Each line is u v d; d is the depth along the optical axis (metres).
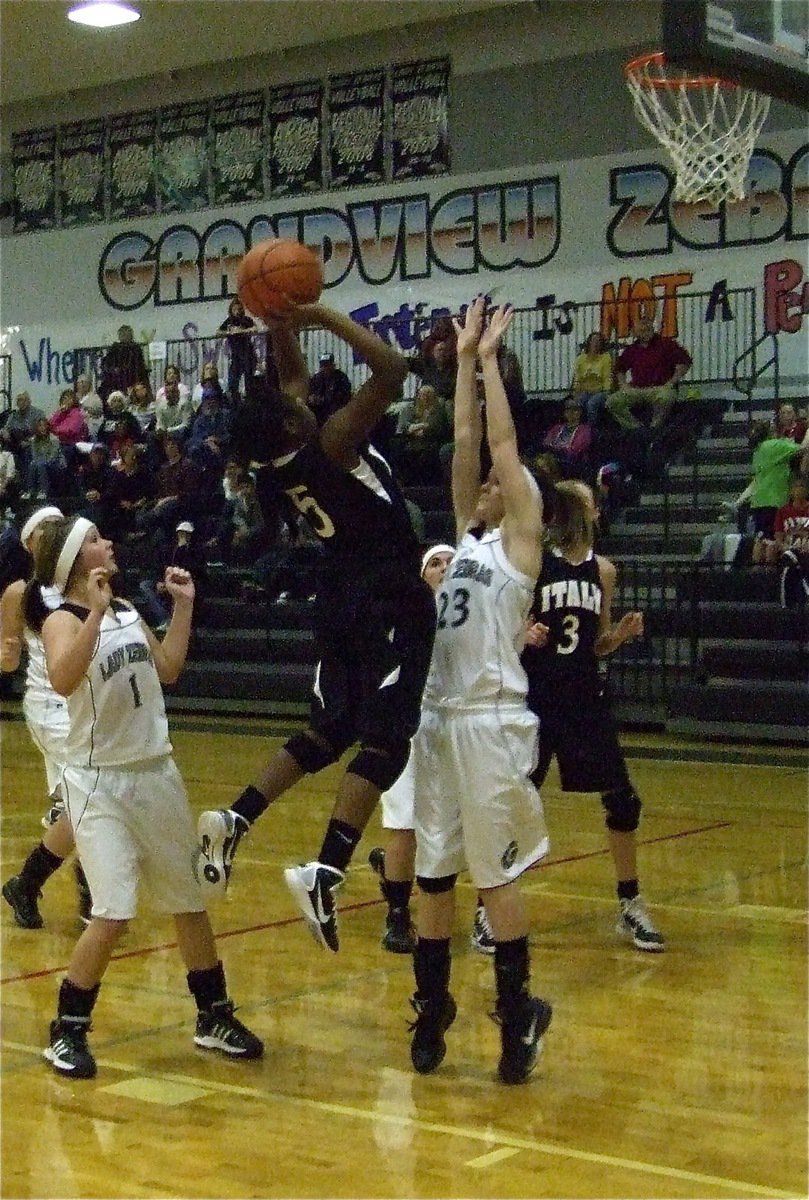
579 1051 4.88
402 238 19.20
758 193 16.84
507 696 4.61
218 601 16.39
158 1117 4.26
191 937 4.86
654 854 8.28
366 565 4.53
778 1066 4.71
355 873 8.00
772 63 7.79
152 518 16.78
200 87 20.62
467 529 5.03
